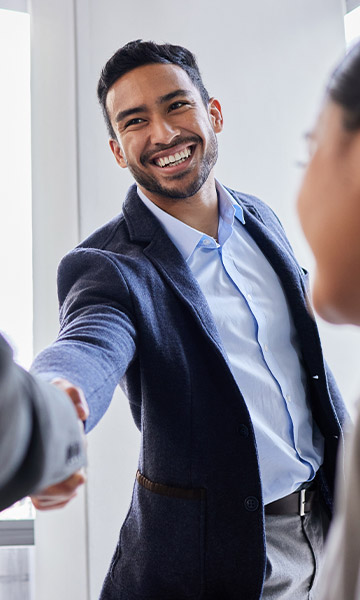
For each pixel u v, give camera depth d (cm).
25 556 258
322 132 47
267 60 271
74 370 96
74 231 250
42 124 251
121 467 247
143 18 258
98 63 253
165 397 134
